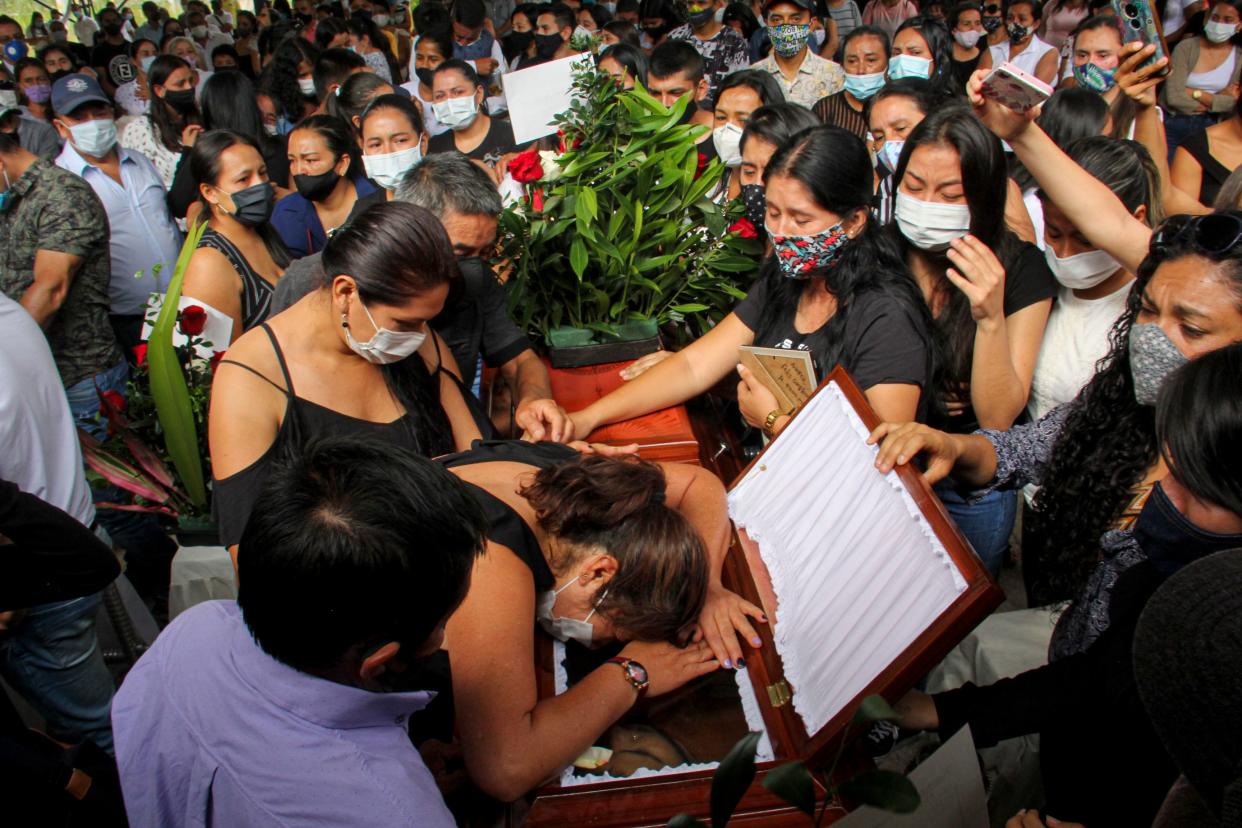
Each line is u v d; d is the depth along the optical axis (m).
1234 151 3.16
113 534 2.52
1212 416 0.83
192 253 2.20
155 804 0.96
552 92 2.96
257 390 1.49
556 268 2.17
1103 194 1.70
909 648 1.05
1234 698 0.54
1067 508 1.38
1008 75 1.62
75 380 3.02
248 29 9.30
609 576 1.22
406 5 9.04
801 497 1.43
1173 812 0.68
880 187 2.80
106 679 2.05
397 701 0.92
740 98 2.96
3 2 12.51
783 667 1.23
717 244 2.18
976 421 1.96
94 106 3.29
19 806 1.03
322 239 2.99
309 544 0.82
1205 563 0.61
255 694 0.91
